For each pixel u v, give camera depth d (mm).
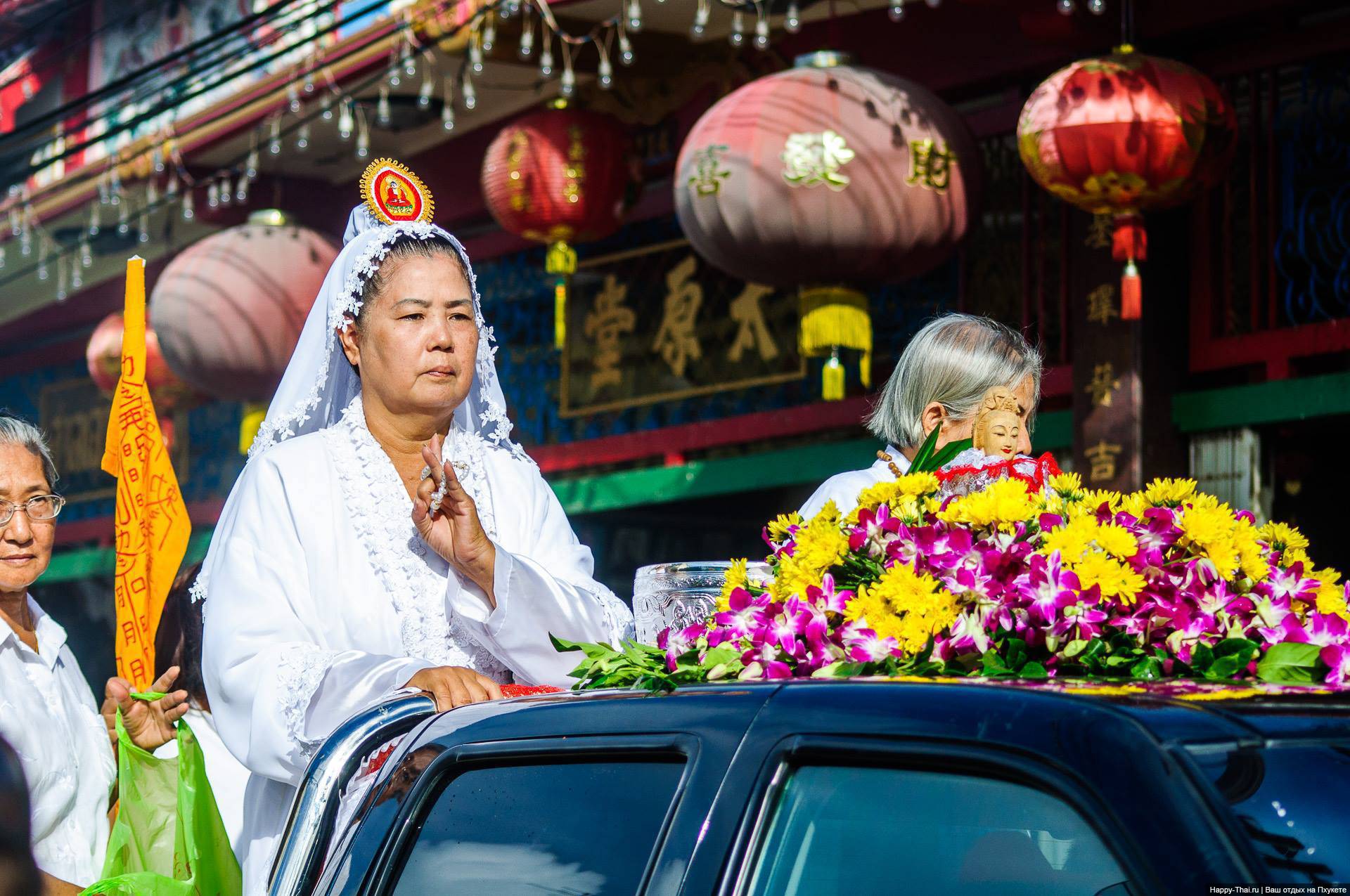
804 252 5367
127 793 2963
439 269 2961
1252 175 5832
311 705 2668
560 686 2891
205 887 2777
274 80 7715
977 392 3049
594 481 8078
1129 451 5695
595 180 6496
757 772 1758
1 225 10078
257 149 7660
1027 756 1597
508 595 2793
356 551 2910
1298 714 1688
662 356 7848
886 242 5328
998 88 6586
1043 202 6398
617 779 1889
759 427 7359
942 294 6789
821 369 7242
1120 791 1521
